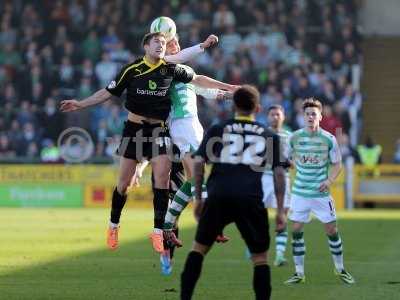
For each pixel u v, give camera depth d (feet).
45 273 103.60
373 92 286.66
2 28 284.00
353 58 272.72
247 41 276.00
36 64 270.26
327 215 98.53
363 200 233.96
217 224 73.36
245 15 282.77
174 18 284.41
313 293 89.81
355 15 284.61
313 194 98.53
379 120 282.36
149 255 121.80
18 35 282.77
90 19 284.82
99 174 235.61
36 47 280.10
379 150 240.32
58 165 237.04
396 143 279.08
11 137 252.62
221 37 274.98
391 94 285.84
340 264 98.02
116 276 101.65
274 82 261.85
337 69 269.44
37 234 148.87
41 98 266.16
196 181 73.97
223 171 73.36
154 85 94.27
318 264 114.11
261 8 284.20
